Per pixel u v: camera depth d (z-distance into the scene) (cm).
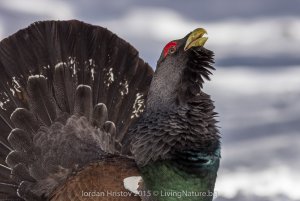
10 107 2200
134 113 2252
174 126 1889
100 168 1972
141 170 1919
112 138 2223
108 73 2262
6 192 2136
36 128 2186
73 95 2233
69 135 2170
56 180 2089
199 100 1920
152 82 1966
